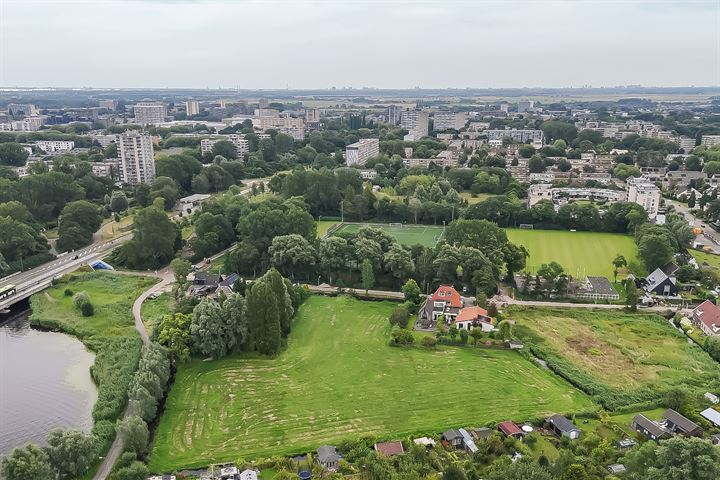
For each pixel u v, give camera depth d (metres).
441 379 125.94
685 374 125.38
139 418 101.69
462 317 150.38
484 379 125.50
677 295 173.50
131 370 126.88
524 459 92.62
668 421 104.81
